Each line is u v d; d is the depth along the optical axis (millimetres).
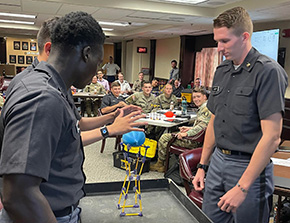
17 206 603
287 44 6445
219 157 1524
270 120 1271
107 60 18547
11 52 13703
